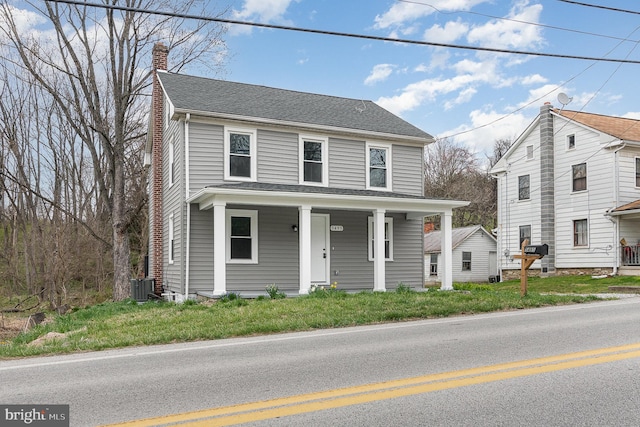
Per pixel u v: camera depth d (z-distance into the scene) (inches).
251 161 648.4
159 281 733.9
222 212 552.7
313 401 186.4
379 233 628.1
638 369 223.1
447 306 451.5
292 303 471.8
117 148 780.0
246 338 336.8
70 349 307.6
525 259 529.3
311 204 590.9
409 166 749.3
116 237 775.1
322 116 715.4
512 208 1128.8
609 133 935.0
